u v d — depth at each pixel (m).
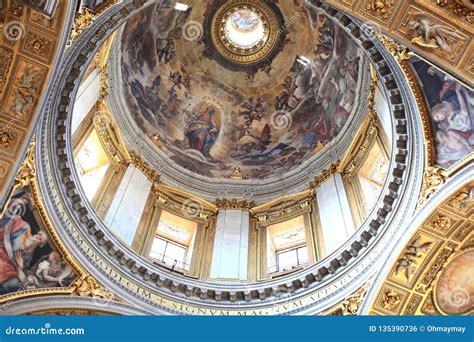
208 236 23.75
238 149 29.16
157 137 27.02
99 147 22.34
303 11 28.42
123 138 24.53
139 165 24.53
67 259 16.53
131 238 20.86
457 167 15.28
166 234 23.23
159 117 27.77
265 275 21.38
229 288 19.38
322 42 27.70
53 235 16.20
